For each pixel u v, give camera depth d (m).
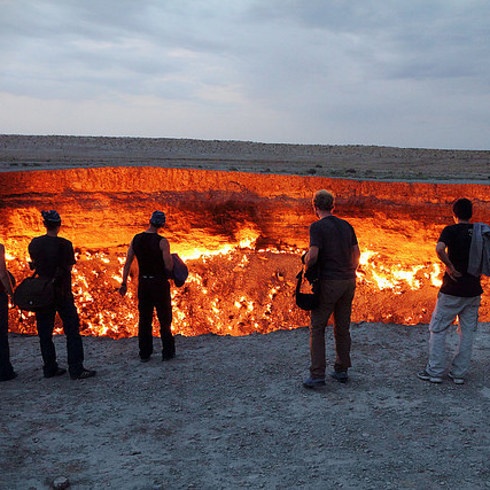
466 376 5.24
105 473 3.51
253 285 13.73
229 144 109.50
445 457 3.66
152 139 112.25
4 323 5.37
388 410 4.46
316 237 4.68
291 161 74.06
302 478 3.40
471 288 4.86
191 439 4.01
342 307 4.95
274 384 5.10
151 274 5.72
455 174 47.16
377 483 3.32
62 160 56.00
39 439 4.02
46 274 5.26
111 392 4.99
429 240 14.88
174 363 5.80
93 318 12.64
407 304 13.40
